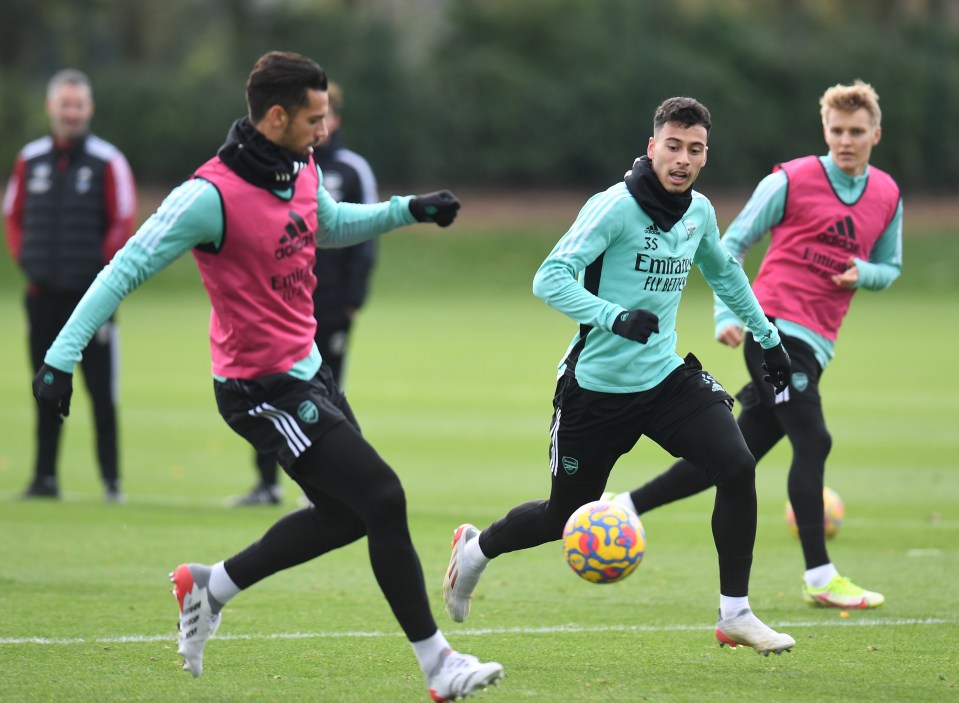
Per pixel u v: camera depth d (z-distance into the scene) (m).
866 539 30.77
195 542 29.80
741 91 179.75
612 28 181.50
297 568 27.58
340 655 20.12
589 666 19.55
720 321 25.17
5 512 33.47
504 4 182.38
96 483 39.22
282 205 17.16
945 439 48.50
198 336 91.00
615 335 19.61
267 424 17.30
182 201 16.72
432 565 27.70
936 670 19.28
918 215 170.38
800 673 19.11
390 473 16.80
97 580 25.69
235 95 164.62
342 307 35.44
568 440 20.25
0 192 148.38
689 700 17.59
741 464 19.14
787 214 25.11
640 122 177.38
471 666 16.42
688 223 20.09
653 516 34.47
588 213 19.70
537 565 28.08
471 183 176.50
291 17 172.88
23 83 163.62
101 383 35.62
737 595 19.33
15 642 20.62
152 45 194.12
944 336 93.06
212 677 18.69
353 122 168.75
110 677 18.58
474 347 85.38
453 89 174.75
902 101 181.75
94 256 35.41
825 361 25.19
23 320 102.62
